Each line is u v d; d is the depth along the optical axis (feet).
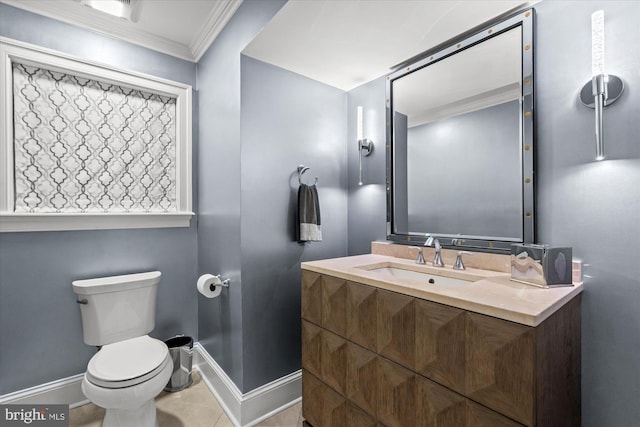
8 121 5.49
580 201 3.64
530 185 4.01
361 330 4.00
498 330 2.66
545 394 2.62
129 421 4.84
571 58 3.71
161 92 7.14
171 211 7.38
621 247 3.34
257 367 5.64
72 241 6.15
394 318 3.55
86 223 6.23
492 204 4.49
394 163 5.95
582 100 3.58
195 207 7.68
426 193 5.41
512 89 4.23
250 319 5.56
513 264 3.72
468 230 4.80
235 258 5.65
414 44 5.09
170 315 7.32
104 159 6.55
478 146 4.65
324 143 6.70
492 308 2.70
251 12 5.07
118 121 6.71
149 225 6.98
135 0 5.77
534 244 3.99
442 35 4.83
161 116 7.26
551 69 3.89
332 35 4.89
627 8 3.30
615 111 3.38
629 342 3.29
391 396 3.59
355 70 6.09
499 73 4.38
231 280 5.83
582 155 3.63
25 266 5.71
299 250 6.28
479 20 4.43
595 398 3.49
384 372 3.67
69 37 6.06
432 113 5.30
